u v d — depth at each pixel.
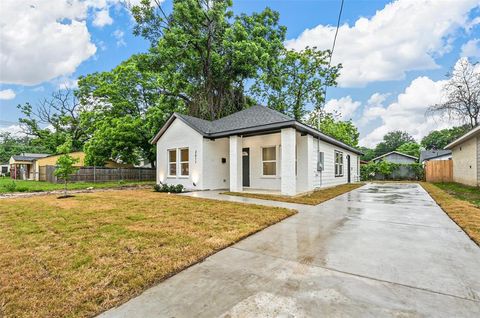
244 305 2.04
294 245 3.53
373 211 5.89
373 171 20.36
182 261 2.91
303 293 2.21
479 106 15.54
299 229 4.39
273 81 19.31
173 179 12.53
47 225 4.63
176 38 15.73
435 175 16.80
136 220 4.98
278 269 2.73
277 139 10.73
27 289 2.31
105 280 2.47
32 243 3.60
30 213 5.77
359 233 4.06
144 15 16.38
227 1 17.02
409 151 44.03
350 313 1.91
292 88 21.48
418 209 6.08
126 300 2.15
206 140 11.19
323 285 2.35
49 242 3.64
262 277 2.54
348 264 2.83
